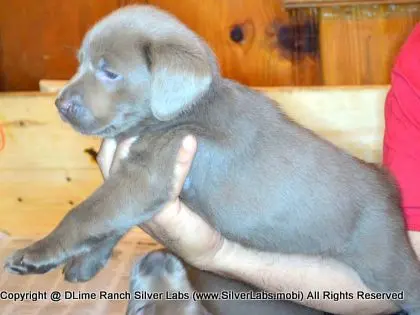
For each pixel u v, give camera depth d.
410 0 1.06
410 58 0.74
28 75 1.19
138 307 0.70
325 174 0.67
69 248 0.61
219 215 0.67
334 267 0.71
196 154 0.65
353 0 1.07
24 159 0.99
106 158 0.67
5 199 1.01
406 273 0.69
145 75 0.62
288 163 0.66
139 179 0.62
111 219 0.61
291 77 1.14
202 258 0.69
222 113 0.66
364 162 0.73
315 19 1.11
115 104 0.63
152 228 0.68
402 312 0.73
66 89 0.63
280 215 0.67
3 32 1.18
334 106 0.93
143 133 0.65
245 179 0.66
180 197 0.68
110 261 0.92
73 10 1.16
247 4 1.13
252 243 0.68
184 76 0.60
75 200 1.00
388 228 0.69
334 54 1.11
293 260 0.71
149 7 0.66
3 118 0.98
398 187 0.72
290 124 0.69
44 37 1.17
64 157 0.99
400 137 0.73
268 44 1.14
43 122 0.98
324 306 0.73
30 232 1.01
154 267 0.72
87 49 0.63
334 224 0.67
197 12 1.14
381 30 1.09
